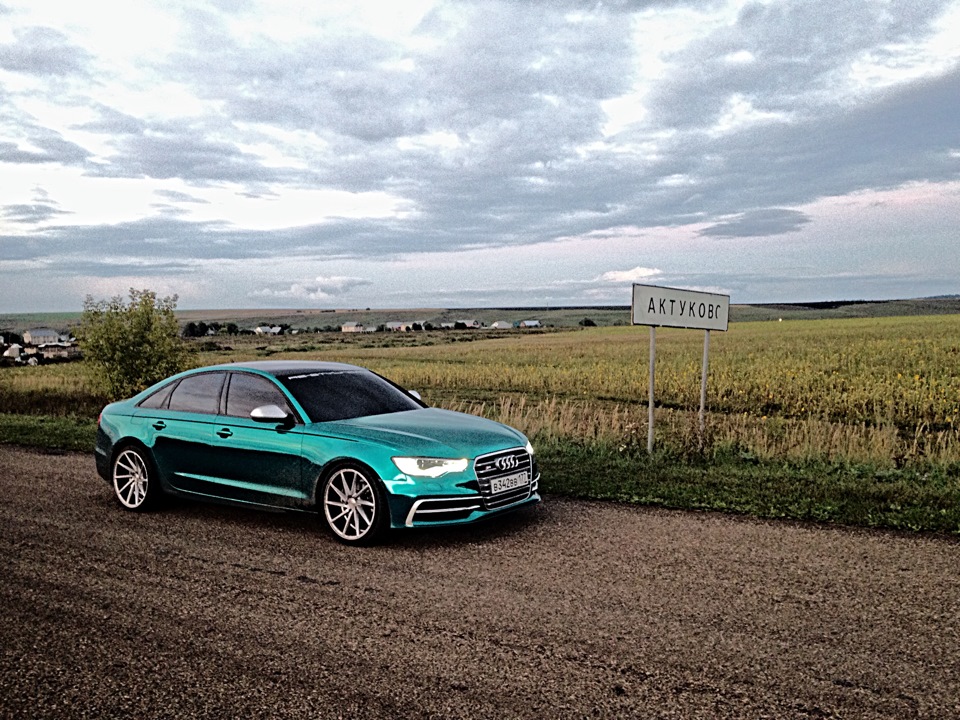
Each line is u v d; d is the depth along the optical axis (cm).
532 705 332
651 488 793
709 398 2127
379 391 742
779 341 4609
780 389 2109
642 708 327
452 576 516
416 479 591
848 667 364
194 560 565
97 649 399
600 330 9075
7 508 752
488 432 652
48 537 636
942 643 391
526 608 451
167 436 724
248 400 699
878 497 736
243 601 472
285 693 346
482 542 602
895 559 542
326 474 628
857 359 3080
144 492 738
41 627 431
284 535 639
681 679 354
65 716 328
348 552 583
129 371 1856
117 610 458
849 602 454
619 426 1279
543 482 838
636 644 395
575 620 430
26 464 1032
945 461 956
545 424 1316
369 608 456
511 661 376
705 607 448
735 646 391
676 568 526
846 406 1858
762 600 459
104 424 774
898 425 1625
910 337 4488
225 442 685
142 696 345
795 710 323
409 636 411
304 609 455
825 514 669
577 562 544
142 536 638
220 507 757
